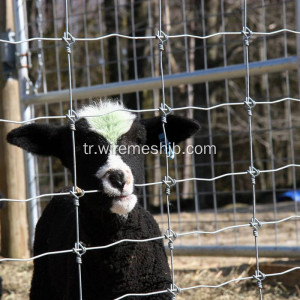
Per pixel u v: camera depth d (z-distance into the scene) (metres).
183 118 4.85
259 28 16.83
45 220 5.99
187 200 14.55
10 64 8.23
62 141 5.00
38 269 5.88
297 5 6.49
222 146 18.45
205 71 7.21
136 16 14.41
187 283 6.95
